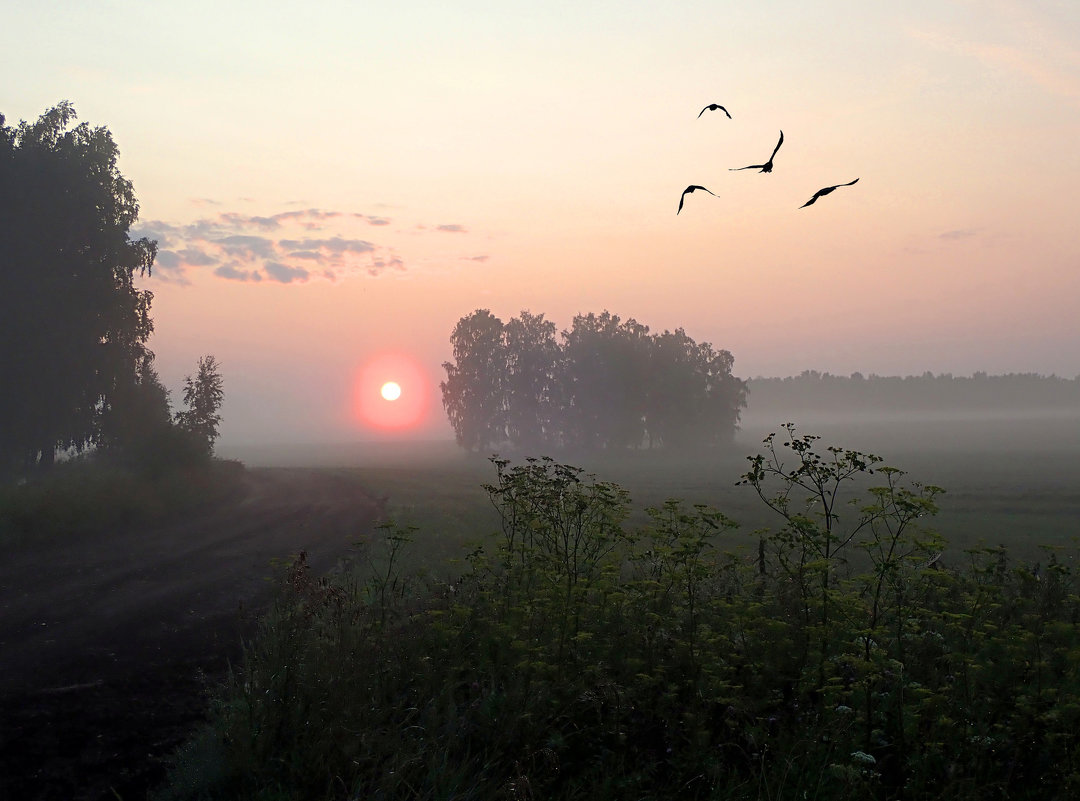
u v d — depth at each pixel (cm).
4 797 544
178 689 820
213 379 4366
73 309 3853
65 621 1159
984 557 956
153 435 3947
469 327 11031
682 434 10975
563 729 538
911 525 646
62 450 4272
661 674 578
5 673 864
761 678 569
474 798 472
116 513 2592
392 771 488
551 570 760
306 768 512
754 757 491
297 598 739
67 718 711
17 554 1908
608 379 10631
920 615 670
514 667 596
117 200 4200
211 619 1184
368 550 1856
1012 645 581
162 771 596
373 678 610
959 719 506
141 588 1456
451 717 554
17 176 3812
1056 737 473
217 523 2736
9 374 3684
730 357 11519
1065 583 798
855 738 494
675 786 474
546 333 11181
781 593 702
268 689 594
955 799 439
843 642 596
